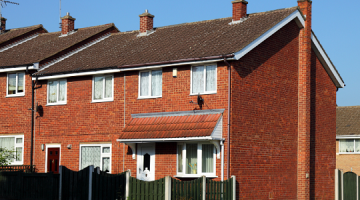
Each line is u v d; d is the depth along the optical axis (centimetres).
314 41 2789
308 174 2639
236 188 2255
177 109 2422
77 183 2105
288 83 2627
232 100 2275
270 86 2508
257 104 2419
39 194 2056
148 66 2489
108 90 2686
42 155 2861
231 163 2244
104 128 2664
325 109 2916
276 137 2519
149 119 2480
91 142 2702
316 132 2822
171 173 2403
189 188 1977
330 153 2916
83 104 2748
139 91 2566
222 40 2489
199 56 2330
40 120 2889
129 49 2872
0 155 2758
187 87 2400
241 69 2338
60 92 2848
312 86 2819
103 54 2917
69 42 3288
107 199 2052
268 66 2503
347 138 4231
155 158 2469
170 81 2462
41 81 2903
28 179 2067
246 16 2784
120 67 2567
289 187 2575
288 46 2645
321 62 2903
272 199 2456
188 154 2383
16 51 3338
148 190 1972
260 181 2395
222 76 2297
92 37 3288
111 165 2619
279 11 2695
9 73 3030
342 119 4469
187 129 2289
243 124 2328
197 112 2353
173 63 2405
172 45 2681
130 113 2581
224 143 2259
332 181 2902
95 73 2662
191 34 2802
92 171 2095
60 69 2814
